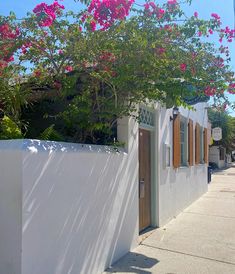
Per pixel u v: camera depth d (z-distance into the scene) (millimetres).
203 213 7055
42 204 2723
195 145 9000
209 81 3826
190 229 5543
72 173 3094
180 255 4176
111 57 3512
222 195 10141
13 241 2553
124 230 4109
